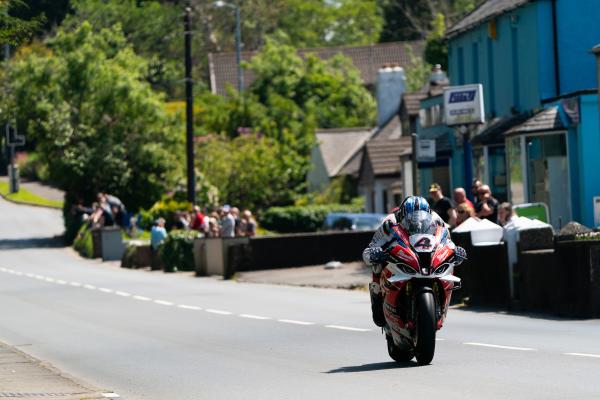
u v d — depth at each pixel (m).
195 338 52.41
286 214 186.75
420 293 38.03
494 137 100.06
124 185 175.75
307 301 71.06
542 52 98.25
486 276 62.38
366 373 38.00
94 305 74.88
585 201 90.12
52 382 39.00
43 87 176.50
